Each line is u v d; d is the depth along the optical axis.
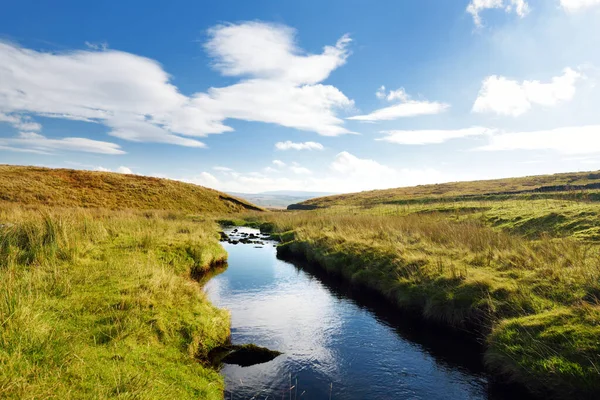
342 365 8.66
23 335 5.85
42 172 63.59
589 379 6.39
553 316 8.12
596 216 17.89
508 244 15.02
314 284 15.81
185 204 66.38
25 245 12.26
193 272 15.75
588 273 9.77
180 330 8.46
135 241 16.31
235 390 7.36
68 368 5.45
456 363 8.77
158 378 6.16
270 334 10.34
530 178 86.62
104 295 8.81
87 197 57.22
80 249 12.69
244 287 15.20
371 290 14.07
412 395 7.48
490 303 9.73
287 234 29.64
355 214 39.53
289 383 7.77
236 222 45.56
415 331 10.68
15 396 4.45
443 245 16.38
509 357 7.65
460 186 83.81
